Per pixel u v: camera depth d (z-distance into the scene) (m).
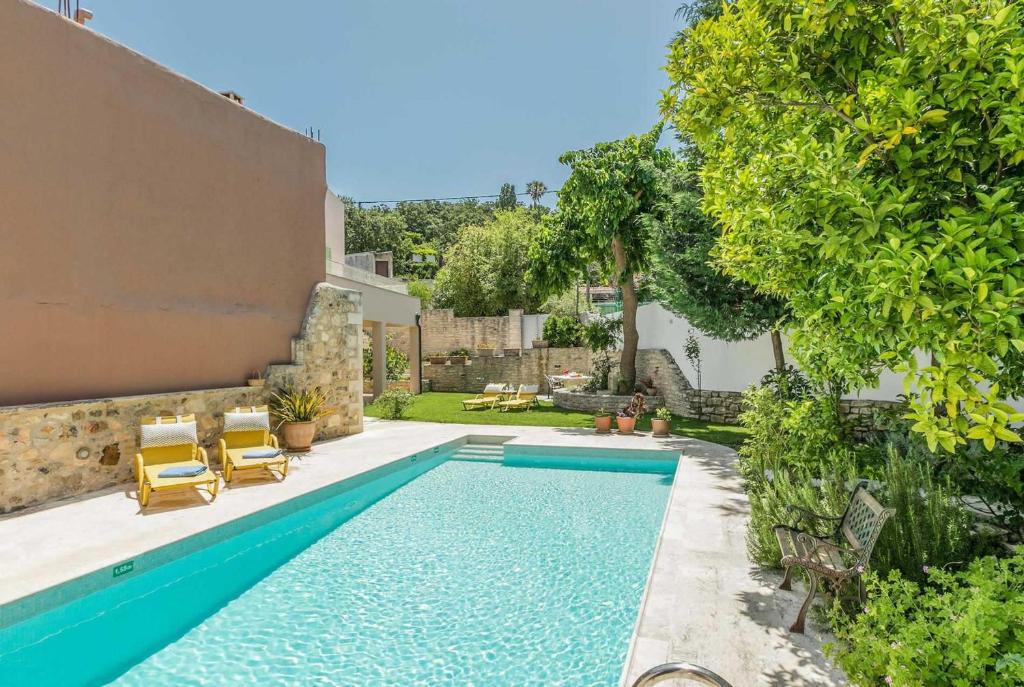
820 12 3.15
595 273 35.59
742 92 3.62
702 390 15.34
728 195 4.12
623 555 6.27
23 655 4.35
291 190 12.03
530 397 19.28
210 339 9.99
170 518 6.62
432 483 9.78
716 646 3.69
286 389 11.44
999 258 2.20
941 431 2.37
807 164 2.98
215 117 10.12
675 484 8.18
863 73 3.10
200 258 9.81
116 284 8.38
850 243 2.70
